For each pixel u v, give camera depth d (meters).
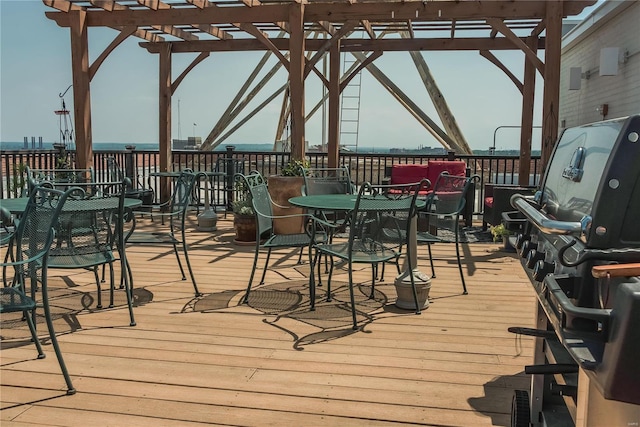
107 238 3.22
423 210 4.21
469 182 3.88
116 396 2.25
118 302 3.63
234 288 4.03
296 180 6.24
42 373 2.47
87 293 3.85
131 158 8.89
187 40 8.66
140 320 3.25
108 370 2.51
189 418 2.07
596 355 1.06
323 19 6.42
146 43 8.71
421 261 5.12
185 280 4.28
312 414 2.12
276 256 5.30
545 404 1.86
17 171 7.04
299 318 3.31
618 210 1.17
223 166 8.52
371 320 3.29
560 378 1.77
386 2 6.23
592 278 1.18
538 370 1.61
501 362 2.64
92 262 2.93
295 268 4.75
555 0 5.69
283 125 13.73
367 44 8.48
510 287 4.13
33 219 2.40
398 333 3.05
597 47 7.72
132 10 6.66
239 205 5.91
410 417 2.10
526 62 7.87
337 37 7.11
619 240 1.18
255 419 2.07
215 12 6.45
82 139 6.89
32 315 2.75
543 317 1.90
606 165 1.20
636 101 6.30
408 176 7.71
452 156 8.19
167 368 2.54
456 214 3.92
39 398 2.23
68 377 2.29
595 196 1.22
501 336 3.00
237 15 6.39
